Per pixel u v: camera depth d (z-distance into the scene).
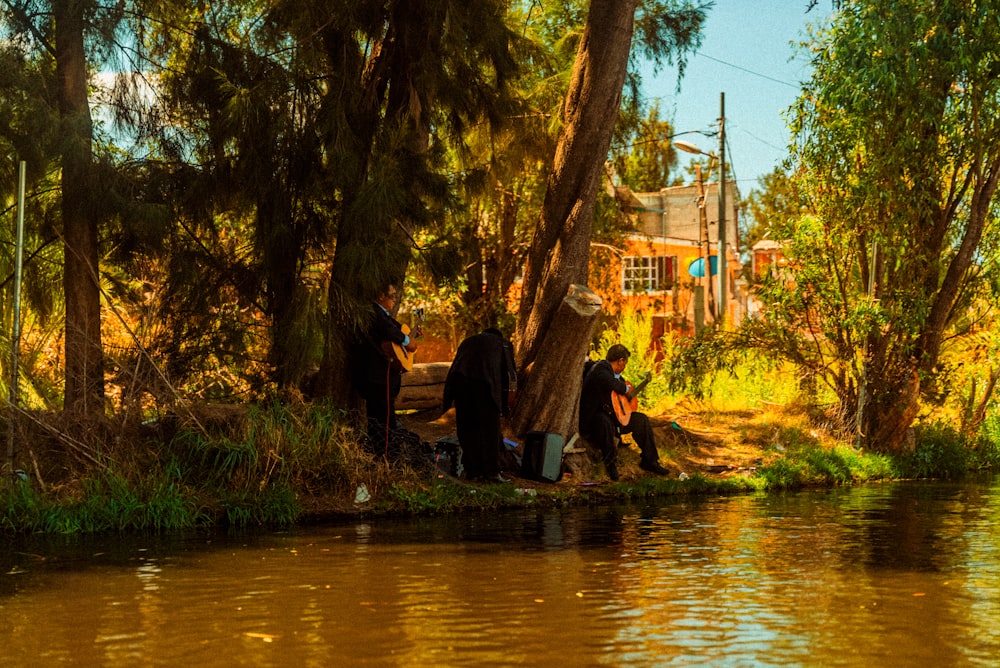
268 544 8.28
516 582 6.72
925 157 14.89
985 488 13.23
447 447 11.56
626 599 6.21
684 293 29.66
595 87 12.53
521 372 12.69
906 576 6.97
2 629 5.49
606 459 12.51
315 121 11.14
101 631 5.44
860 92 14.40
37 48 10.84
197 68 11.20
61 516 8.91
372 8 11.16
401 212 11.28
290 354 10.70
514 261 22.25
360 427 11.00
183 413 10.07
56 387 11.73
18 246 9.66
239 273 11.63
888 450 15.56
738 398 17.17
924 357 15.64
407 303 21.09
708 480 12.77
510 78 12.51
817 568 7.27
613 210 23.30
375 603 6.09
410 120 11.65
